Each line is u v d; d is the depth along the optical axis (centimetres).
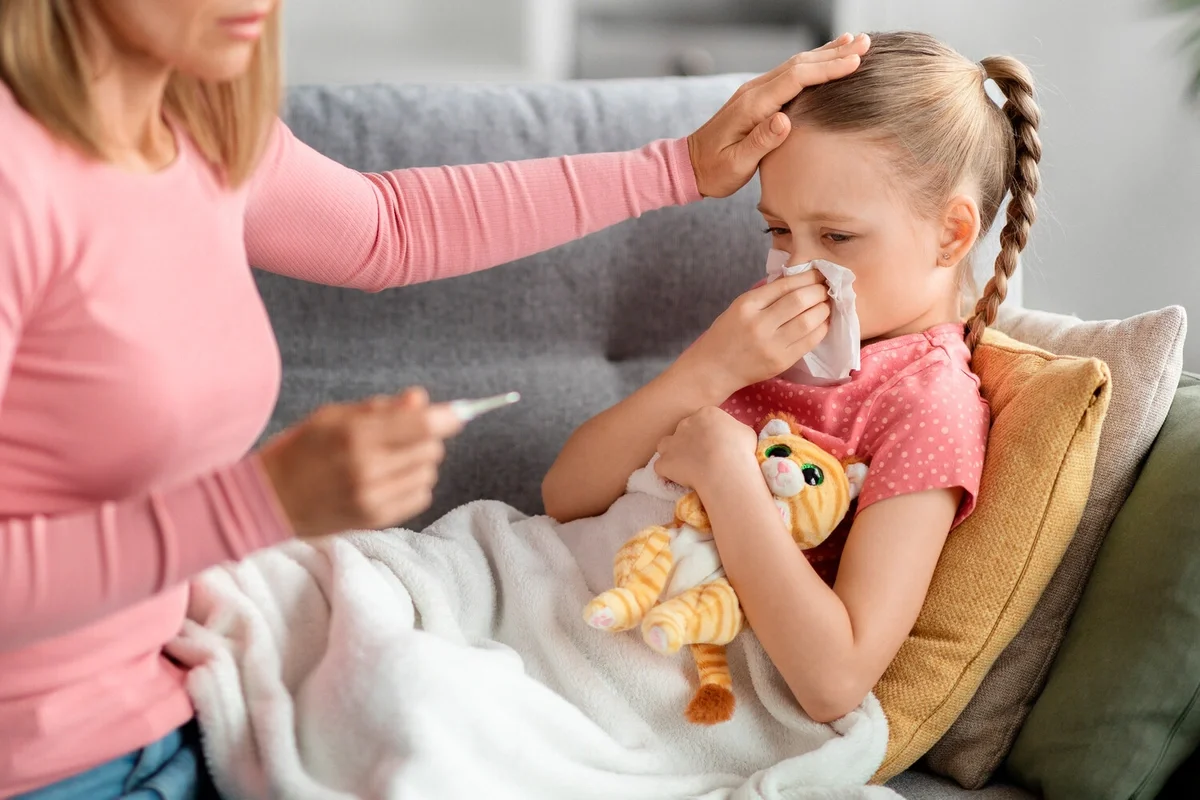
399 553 106
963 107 107
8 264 62
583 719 94
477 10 254
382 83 132
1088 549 105
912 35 112
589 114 133
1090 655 98
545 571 111
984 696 104
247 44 67
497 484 131
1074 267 249
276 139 96
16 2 62
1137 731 92
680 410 110
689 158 113
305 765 84
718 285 136
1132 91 235
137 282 69
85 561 60
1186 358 238
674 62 262
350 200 103
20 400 68
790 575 95
